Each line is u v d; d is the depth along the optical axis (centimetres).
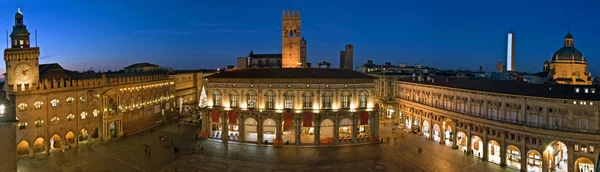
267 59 16138
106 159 8212
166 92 13388
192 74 16162
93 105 9638
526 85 7912
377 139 9994
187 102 15450
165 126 12319
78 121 9206
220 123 10219
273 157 8550
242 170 7581
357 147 9494
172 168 7650
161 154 8700
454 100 9275
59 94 8700
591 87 6894
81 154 8569
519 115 7450
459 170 7575
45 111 8400
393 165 7956
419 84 10969
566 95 6750
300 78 9756
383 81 13588
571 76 11219
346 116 9819
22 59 8400
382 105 13600
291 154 8819
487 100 8200
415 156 8625
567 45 11506
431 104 10325
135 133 11144
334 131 9712
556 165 7169
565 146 6938
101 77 10175
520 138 7394
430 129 10300
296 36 13888
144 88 11881
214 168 7694
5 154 5581
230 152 8944
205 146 9512
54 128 8631
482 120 8181
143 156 8512
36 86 8206
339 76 10125
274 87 9850
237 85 10112
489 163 8000
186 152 8894
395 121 12450
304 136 10344
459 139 9319
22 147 8419
